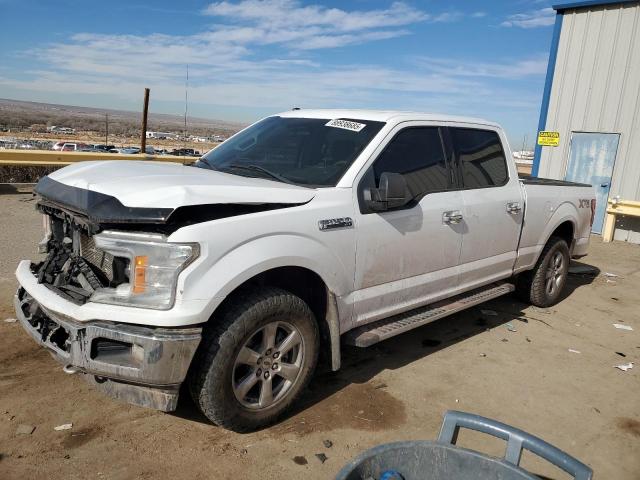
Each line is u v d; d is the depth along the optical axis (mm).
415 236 4246
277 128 4676
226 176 3748
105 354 3008
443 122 4789
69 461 3018
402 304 4332
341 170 3936
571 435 3697
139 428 3387
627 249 10508
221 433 3393
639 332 5855
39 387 3783
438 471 2301
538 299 6324
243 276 3107
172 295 2912
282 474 3055
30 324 3461
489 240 5109
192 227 2975
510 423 3779
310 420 3627
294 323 3453
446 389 4211
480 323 5797
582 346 5336
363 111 4574
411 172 4352
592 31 11289
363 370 4441
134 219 2896
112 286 3092
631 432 3787
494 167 5301
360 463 2154
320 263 3549
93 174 3553
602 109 11289
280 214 3363
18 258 6676
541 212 5848
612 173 11289
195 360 3139
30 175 12930
